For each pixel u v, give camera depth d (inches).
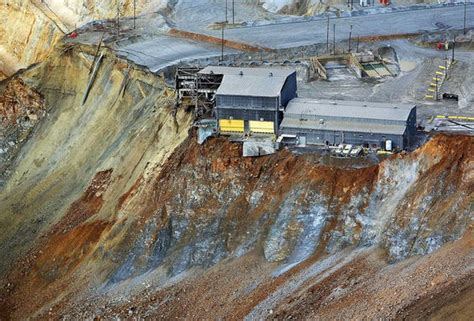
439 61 4815.5
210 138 4136.3
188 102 4365.2
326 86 4633.4
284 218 3865.7
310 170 3912.4
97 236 4138.8
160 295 3796.8
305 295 3580.2
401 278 3511.3
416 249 3622.0
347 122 4008.4
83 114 4963.1
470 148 3750.0
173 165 4146.2
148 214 4069.9
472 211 3612.2
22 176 4837.6
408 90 4539.9
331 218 3818.9
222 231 3934.5
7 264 4220.0
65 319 3846.0
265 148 4030.5
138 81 4790.8
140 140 4419.3
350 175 3855.8
